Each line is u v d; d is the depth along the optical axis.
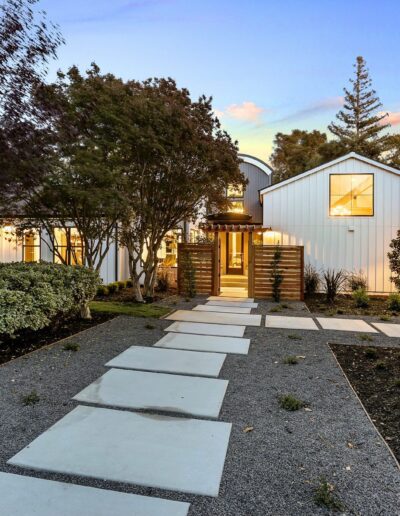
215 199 11.73
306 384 4.32
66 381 4.30
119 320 7.81
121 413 3.51
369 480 2.52
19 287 5.66
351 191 13.40
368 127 32.50
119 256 13.77
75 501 2.27
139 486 2.44
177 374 4.62
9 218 8.12
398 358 5.34
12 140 5.66
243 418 3.45
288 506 2.26
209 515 2.18
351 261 13.38
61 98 6.79
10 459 2.71
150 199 10.15
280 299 11.45
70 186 6.62
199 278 12.38
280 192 13.83
